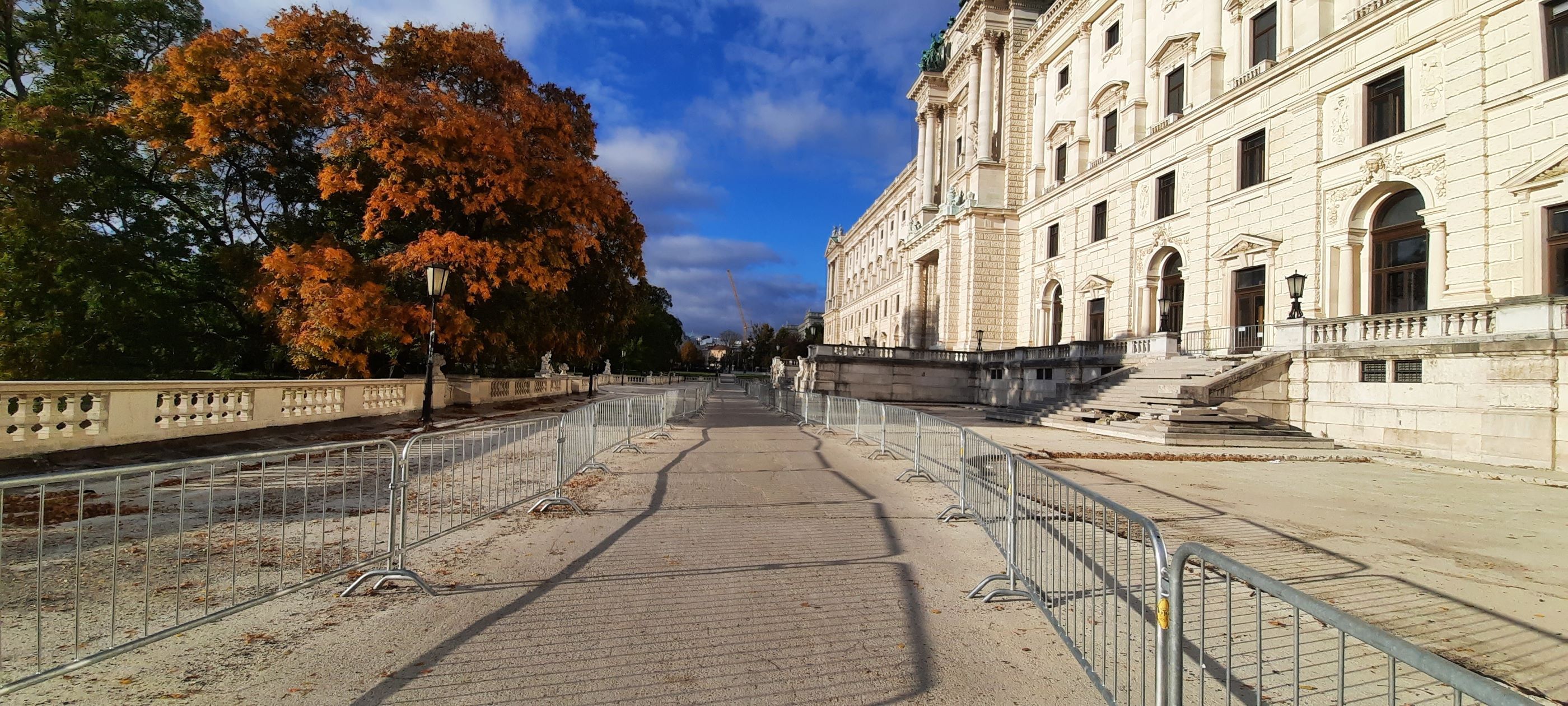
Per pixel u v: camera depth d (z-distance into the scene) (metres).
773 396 31.66
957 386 39.00
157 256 19.73
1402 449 15.84
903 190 65.00
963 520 7.95
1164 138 29.38
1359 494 10.59
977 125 46.19
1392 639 1.83
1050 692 3.67
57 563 5.53
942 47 54.81
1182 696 2.63
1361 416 16.97
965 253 43.41
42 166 15.92
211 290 20.83
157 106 17.59
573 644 4.19
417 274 19.55
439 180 18.08
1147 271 30.52
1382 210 20.91
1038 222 40.25
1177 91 30.23
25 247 16.47
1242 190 25.33
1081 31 37.31
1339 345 17.72
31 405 9.38
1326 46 21.98
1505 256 17.22
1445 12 18.69
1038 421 23.56
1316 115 22.38
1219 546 7.06
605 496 9.11
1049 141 40.16
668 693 3.57
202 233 20.92
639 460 12.91
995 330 42.34
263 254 19.86
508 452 8.33
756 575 5.65
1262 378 19.00
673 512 8.16
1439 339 15.15
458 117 17.78
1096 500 3.84
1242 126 25.34
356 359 17.86
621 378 73.75
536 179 19.77
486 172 18.12
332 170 17.78
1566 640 4.57
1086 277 35.12
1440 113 18.78
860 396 38.00
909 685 3.73
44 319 17.45
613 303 25.36
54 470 9.38
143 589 4.95
